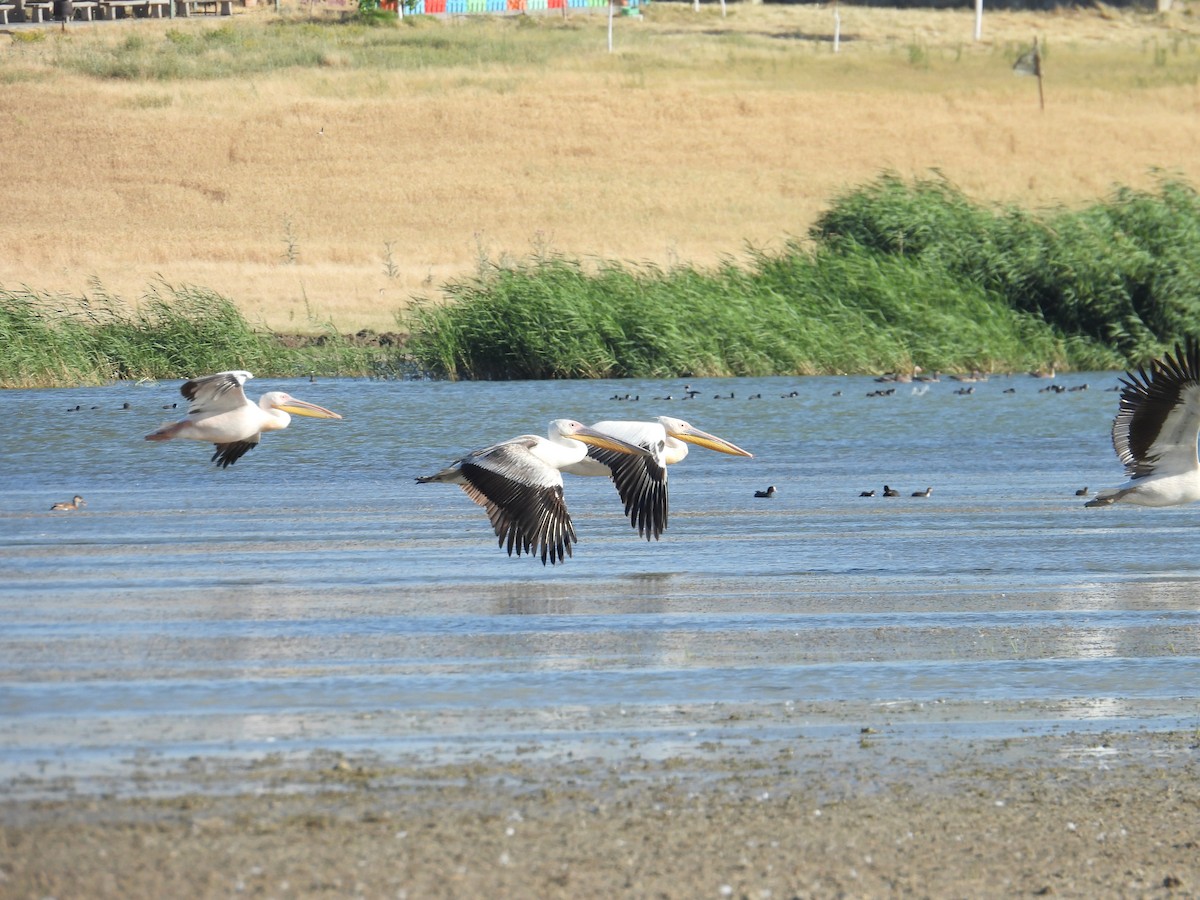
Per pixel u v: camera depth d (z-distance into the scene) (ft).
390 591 42.32
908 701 32.99
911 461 66.80
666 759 29.14
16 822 25.44
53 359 86.69
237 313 94.22
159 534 50.52
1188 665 35.94
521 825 25.84
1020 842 25.86
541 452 39.09
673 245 144.97
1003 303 101.81
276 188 157.69
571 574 44.78
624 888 23.68
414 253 141.59
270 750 29.17
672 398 82.28
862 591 42.88
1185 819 26.96
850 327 96.02
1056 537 50.78
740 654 36.29
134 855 24.23
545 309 91.61
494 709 31.89
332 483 61.00
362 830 25.44
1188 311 100.12
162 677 33.78
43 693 32.45
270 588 42.60
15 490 58.90
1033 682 34.50
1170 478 37.42
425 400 80.53
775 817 26.53
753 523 52.95
